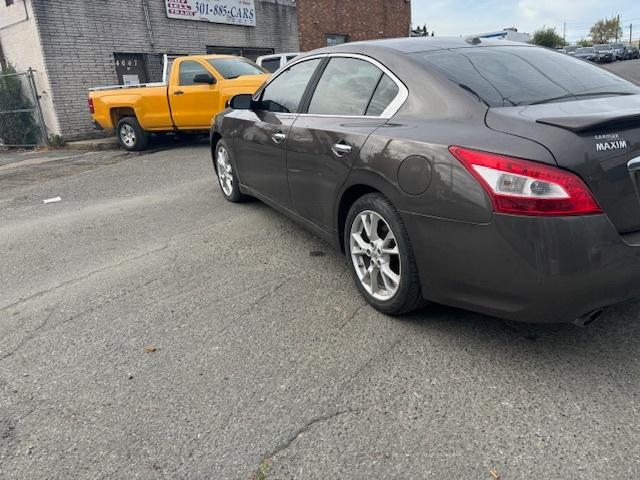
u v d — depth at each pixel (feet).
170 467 6.91
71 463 7.06
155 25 46.88
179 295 12.08
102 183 25.66
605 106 8.85
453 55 10.66
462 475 6.57
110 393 8.52
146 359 9.46
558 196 7.43
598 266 7.58
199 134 40.52
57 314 11.39
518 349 9.23
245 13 55.31
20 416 8.04
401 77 10.31
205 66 33.55
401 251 9.49
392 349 9.40
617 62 153.28
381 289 10.72
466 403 7.89
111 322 10.91
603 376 8.38
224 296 11.92
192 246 15.35
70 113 42.37
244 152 16.42
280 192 14.34
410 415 7.68
